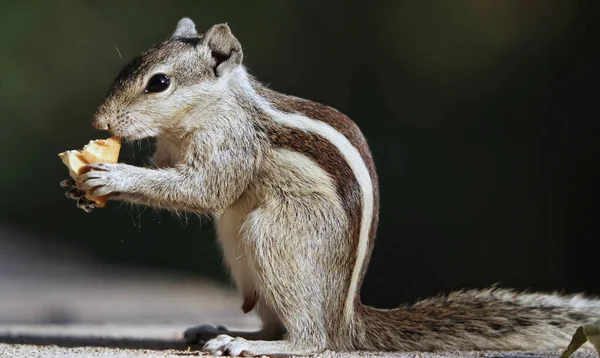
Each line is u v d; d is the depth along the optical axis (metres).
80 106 21.05
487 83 18.92
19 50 21.06
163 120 8.28
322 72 20.36
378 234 17.91
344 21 20.33
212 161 8.34
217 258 18.58
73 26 21.36
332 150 8.34
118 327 11.32
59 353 7.54
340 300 8.20
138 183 8.16
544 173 17.89
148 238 19.05
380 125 19.52
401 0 20.06
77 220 19.77
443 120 19.00
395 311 8.62
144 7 21.45
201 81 8.35
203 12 21.14
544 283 17.19
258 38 20.72
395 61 19.84
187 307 14.59
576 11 18.48
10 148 20.45
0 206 20.05
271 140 8.36
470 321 8.59
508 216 17.80
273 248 8.05
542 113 18.30
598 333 6.84
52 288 16.16
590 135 17.81
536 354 8.00
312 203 8.12
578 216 17.42
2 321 12.73
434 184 18.39
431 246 17.80
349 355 7.88
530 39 18.84
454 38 19.50
